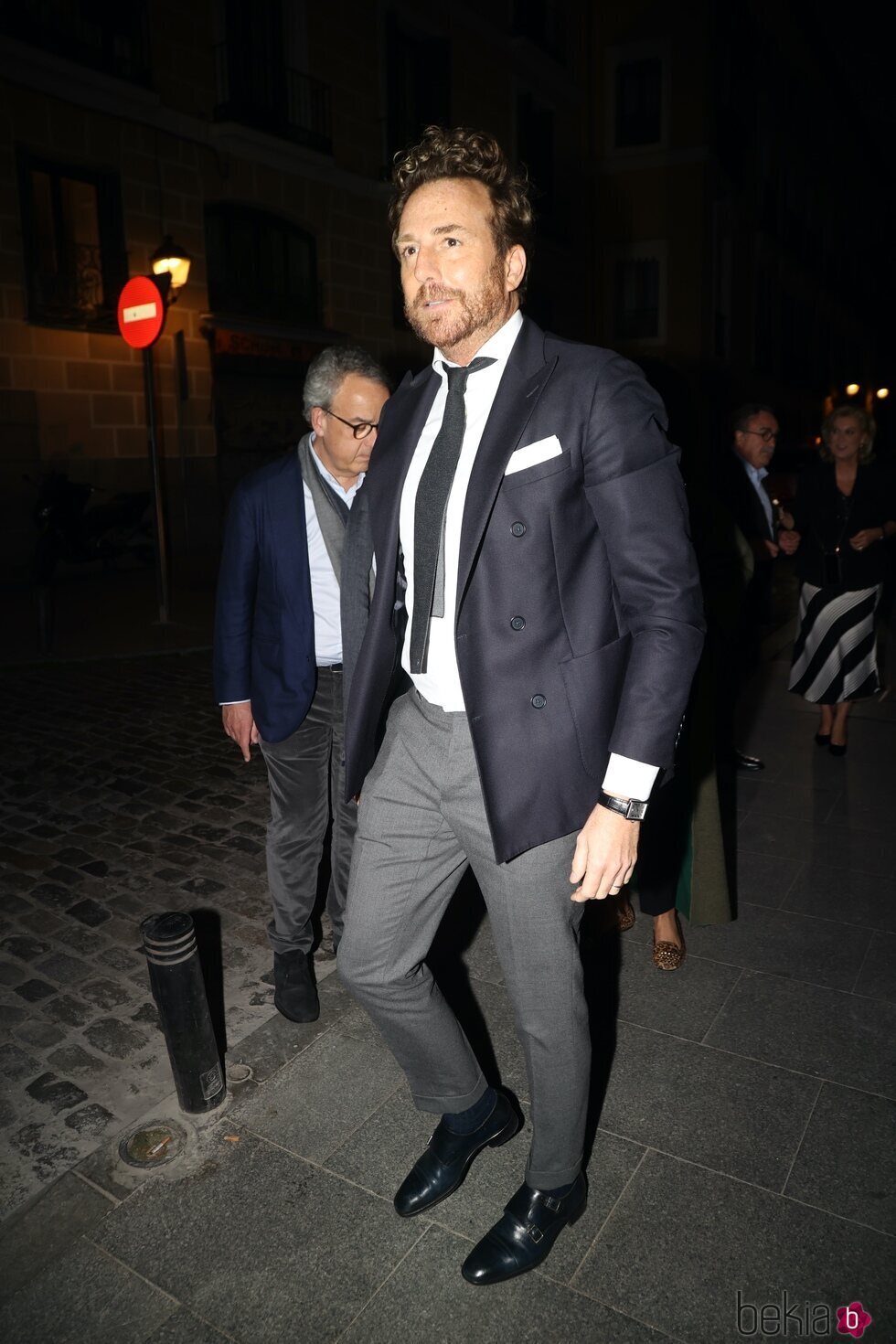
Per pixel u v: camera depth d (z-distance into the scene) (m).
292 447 15.26
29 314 11.69
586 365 1.63
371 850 1.87
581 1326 1.76
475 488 1.62
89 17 11.87
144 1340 1.76
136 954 3.13
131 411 12.89
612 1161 2.15
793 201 27.45
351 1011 2.74
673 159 18.88
